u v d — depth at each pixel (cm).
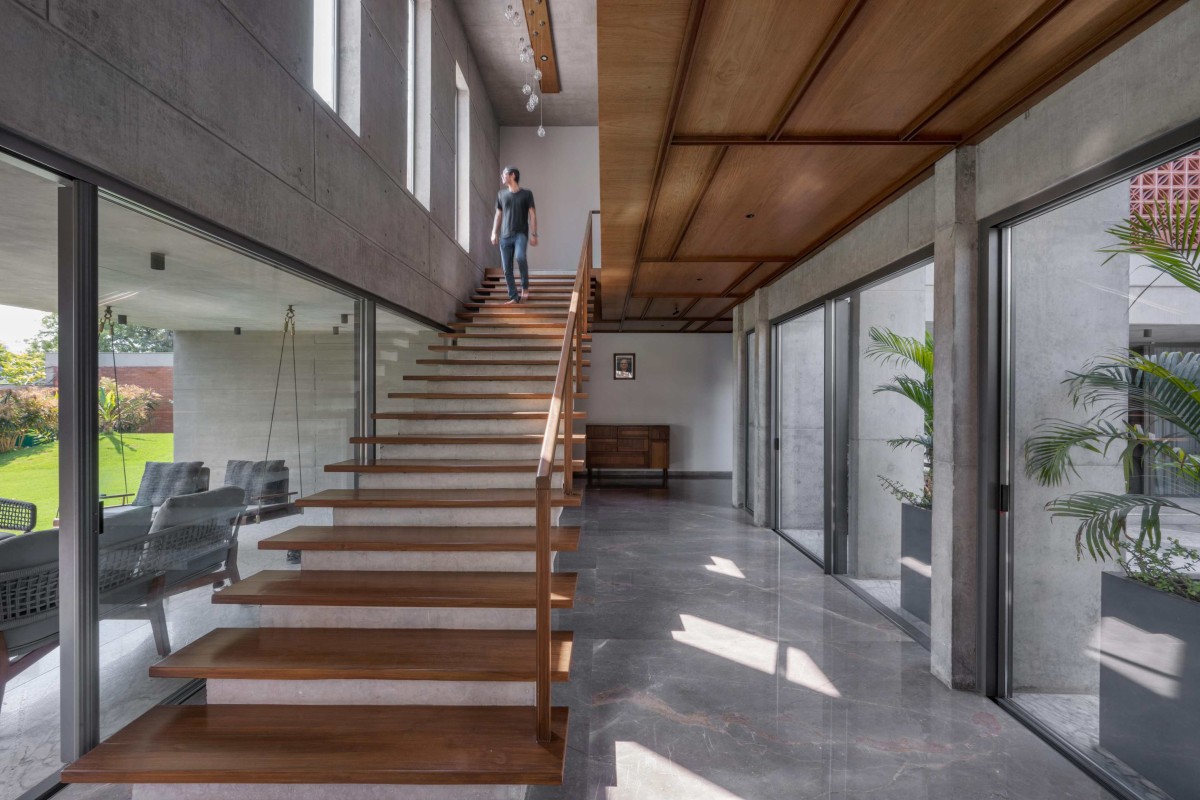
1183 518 231
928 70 284
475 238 958
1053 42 254
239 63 346
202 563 334
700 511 946
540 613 253
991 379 345
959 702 343
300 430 438
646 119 338
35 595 237
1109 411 269
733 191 451
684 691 356
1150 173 247
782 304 768
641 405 1353
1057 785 267
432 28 723
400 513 401
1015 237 335
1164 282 239
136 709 284
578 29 909
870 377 522
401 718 271
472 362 672
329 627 325
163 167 282
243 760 240
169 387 301
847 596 533
